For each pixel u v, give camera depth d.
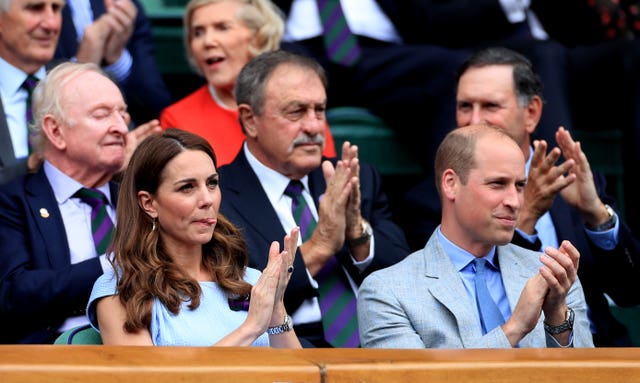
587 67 23.61
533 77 19.86
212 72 21.06
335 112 23.05
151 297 14.14
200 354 11.40
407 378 11.30
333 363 11.28
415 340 15.36
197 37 21.25
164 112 21.36
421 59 22.91
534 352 12.48
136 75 22.70
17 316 16.58
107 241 17.52
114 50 21.86
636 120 23.50
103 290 14.20
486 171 15.62
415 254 16.17
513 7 24.41
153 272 14.21
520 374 11.65
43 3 19.78
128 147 18.28
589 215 18.78
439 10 23.83
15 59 19.88
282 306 14.29
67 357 10.88
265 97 18.30
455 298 15.59
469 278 15.91
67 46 21.73
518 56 19.89
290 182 18.64
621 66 23.55
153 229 14.50
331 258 18.33
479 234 15.73
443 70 22.84
